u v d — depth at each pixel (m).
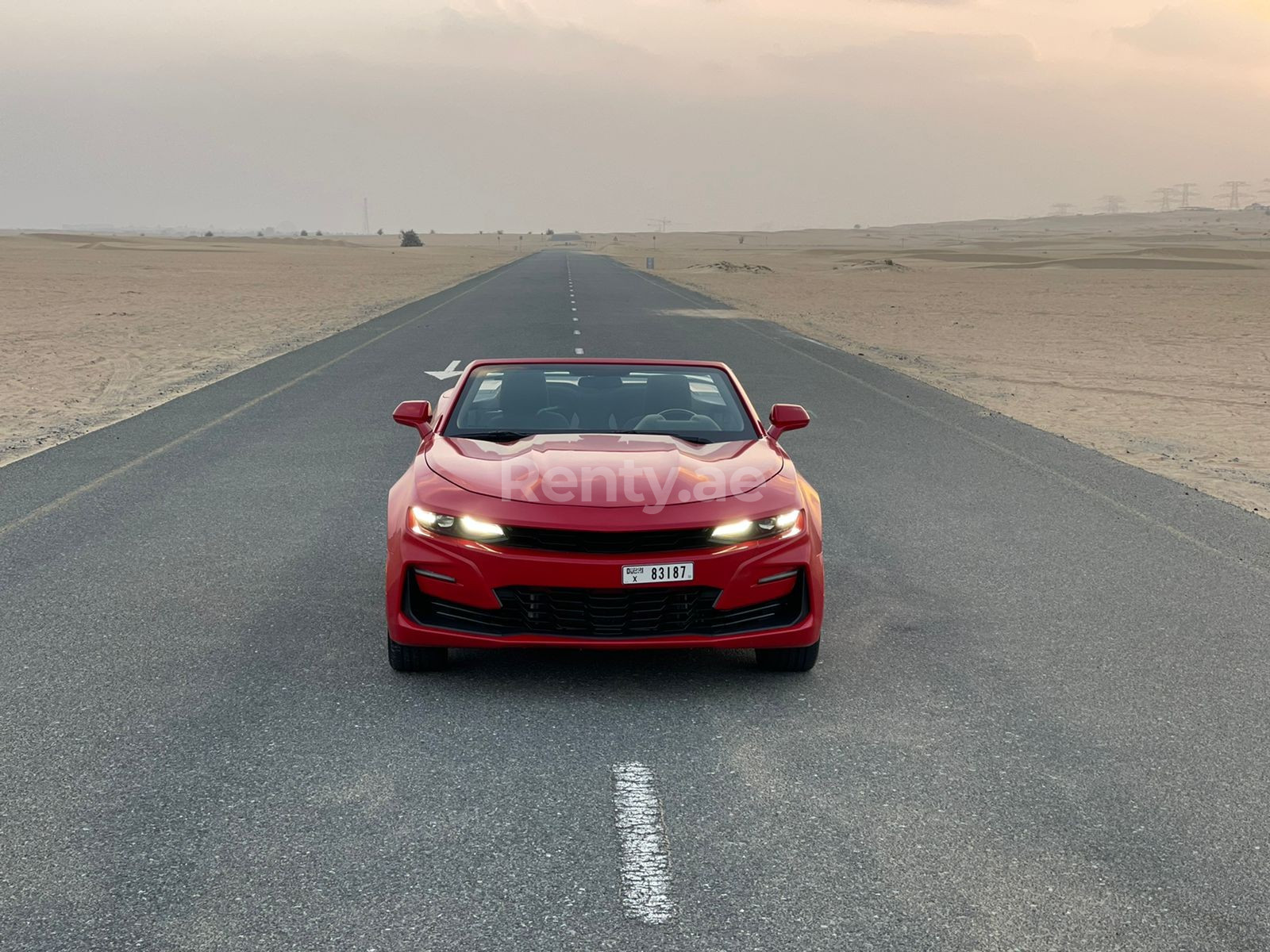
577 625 4.29
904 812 3.49
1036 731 4.14
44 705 4.21
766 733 4.07
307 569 6.12
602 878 3.06
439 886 3.01
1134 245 157.50
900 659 4.89
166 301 31.27
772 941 2.78
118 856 3.13
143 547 6.51
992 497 8.27
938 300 38.28
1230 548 6.92
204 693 4.36
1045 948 2.77
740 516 4.36
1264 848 3.30
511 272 62.03
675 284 49.06
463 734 4.02
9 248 93.50
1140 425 12.22
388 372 15.23
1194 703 4.45
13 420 11.35
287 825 3.33
